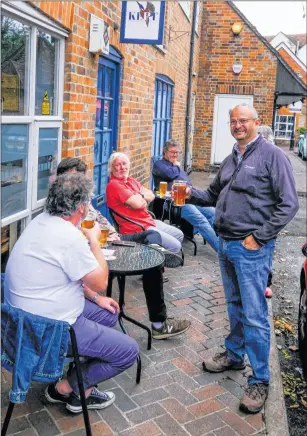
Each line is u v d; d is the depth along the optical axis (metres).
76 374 2.60
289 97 14.75
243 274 3.08
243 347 3.46
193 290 5.11
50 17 3.81
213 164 14.88
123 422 2.88
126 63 6.31
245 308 3.12
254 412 3.03
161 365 3.55
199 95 14.42
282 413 3.10
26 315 2.33
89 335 2.68
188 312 4.54
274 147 3.04
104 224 4.23
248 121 3.02
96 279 2.57
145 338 3.94
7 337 2.37
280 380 3.50
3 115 3.47
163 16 5.43
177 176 6.32
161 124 9.70
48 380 2.43
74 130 4.58
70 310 2.62
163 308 3.88
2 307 2.35
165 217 6.33
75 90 4.51
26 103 3.82
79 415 2.91
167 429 2.84
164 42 8.74
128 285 5.09
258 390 3.10
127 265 3.21
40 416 2.87
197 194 3.75
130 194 4.76
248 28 13.77
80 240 2.54
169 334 3.92
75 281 2.60
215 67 14.16
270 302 5.12
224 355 3.54
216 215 3.24
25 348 2.35
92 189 2.68
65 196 2.55
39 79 4.00
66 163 3.60
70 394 2.86
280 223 2.94
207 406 3.09
